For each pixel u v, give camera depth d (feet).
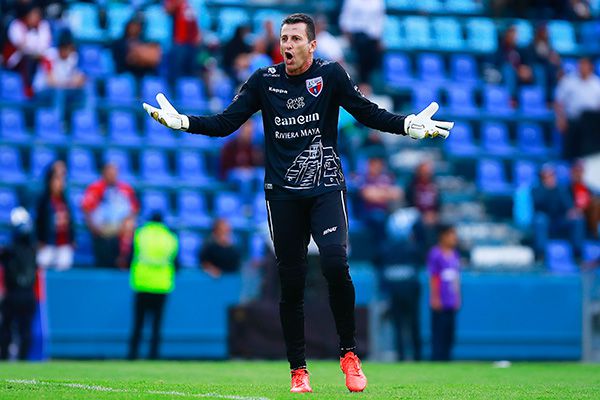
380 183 193.36
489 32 260.01
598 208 205.36
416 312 163.84
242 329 161.17
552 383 90.12
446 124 67.97
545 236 198.39
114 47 222.07
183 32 223.92
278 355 160.66
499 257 199.21
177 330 163.73
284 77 68.59
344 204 68.69
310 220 68.85
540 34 247.70
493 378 100.42
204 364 133.80
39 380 82.64
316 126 68.18
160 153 207.21
